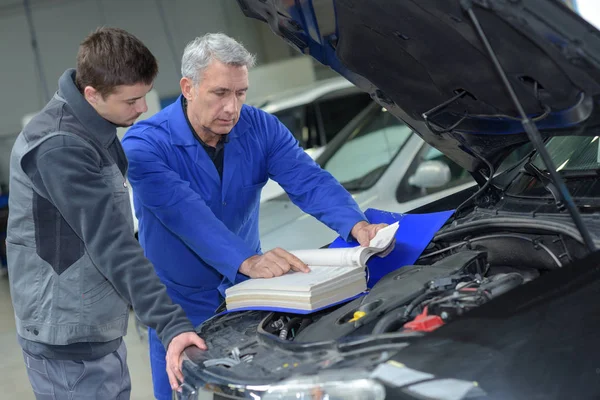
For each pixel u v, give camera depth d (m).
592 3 2.21
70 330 2.15
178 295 2.94
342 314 2.01
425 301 1.92
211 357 1.93
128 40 2.05
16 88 10.02
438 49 2.14
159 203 2.59
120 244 2.05
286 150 2.91
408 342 1.66
